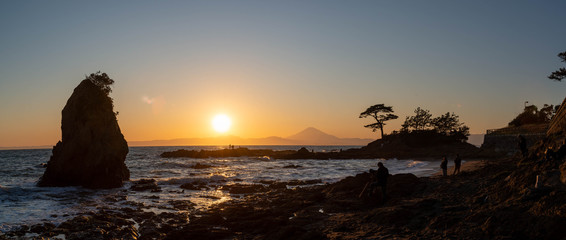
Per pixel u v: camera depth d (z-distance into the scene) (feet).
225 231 44.70
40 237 43.96
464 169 91.20
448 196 51.65
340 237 37.35
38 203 67.87
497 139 166.50
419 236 35.06
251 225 47.01
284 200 67.82
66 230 46.78
